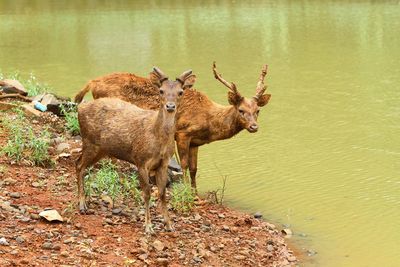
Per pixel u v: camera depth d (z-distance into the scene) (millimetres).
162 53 43375
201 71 37562
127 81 21875
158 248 16094
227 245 17422
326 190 21562
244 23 56219
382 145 25500
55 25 57000
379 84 34656
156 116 16516
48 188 18703
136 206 18672
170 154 16703
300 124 28234
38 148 20500
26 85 28609
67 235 15992
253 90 32906
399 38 48062
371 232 18906
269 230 18797
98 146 17344
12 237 15453
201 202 20078
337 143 25797
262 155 24656
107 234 16406
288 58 41594
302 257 17516
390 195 21172
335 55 42375
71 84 34406
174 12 63688
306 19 57719
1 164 19734
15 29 55406
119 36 50562
